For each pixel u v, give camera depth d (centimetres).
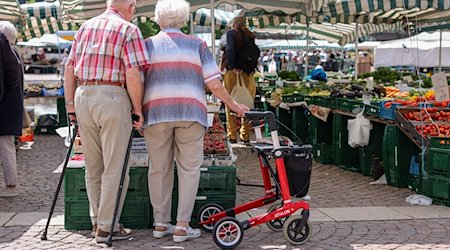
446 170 685
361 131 848
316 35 1988
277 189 561
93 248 534
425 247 541
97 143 543
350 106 908
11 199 726
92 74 521
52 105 2159
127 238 562
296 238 544
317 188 801
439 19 1312
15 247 538
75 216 591
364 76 1414
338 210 671
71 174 586
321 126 1021
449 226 608
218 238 528
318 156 1012
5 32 706
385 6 827
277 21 1455
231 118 1182
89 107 522
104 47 521
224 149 635
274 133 534
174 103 528
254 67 1073
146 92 537
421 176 733
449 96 885
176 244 546
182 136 539
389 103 805
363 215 649
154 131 538
